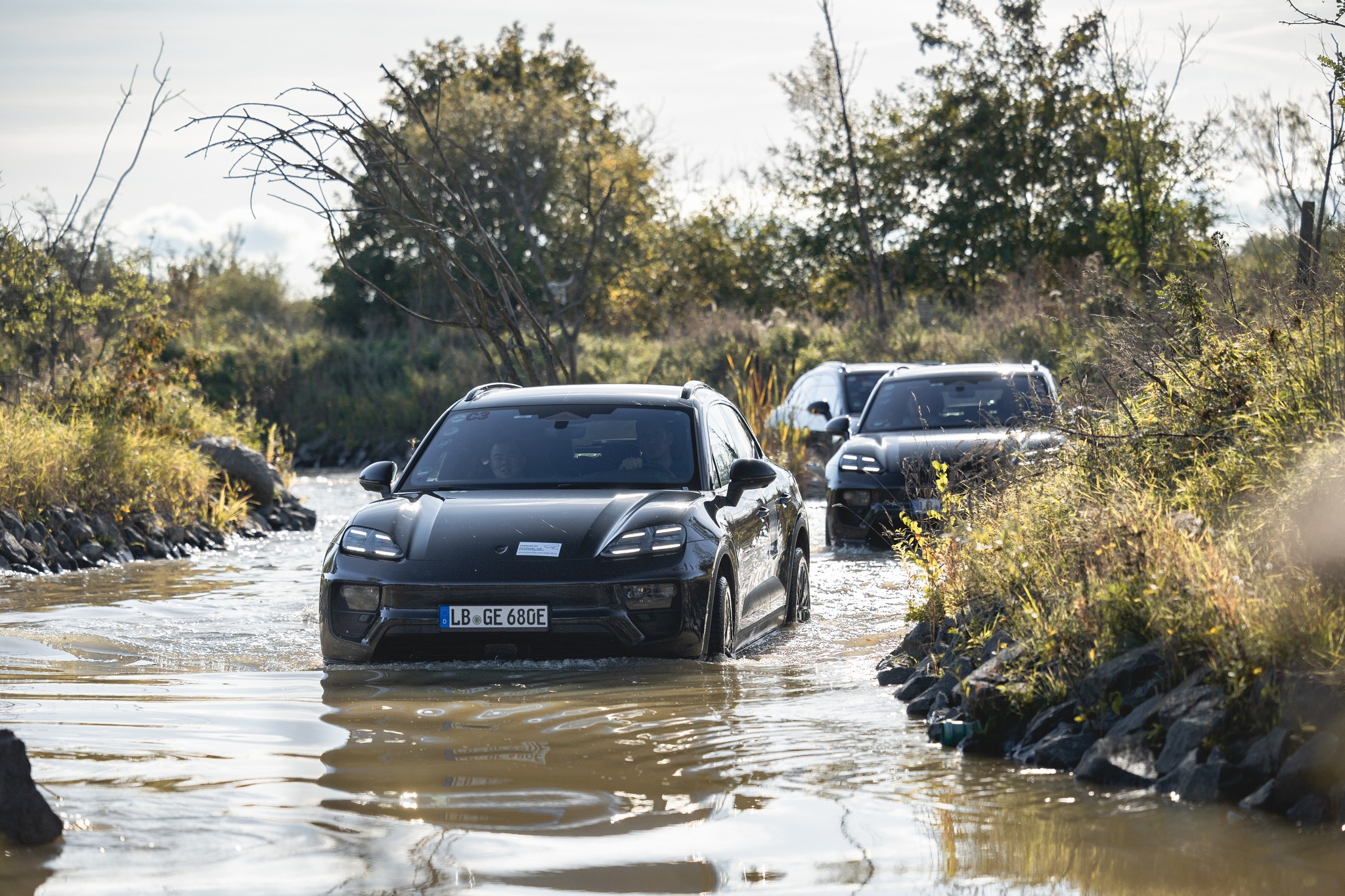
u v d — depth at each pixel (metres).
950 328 68.88
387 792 9.30
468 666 14.80
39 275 38.19
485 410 18.53
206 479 35.25
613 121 118.81
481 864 7.71
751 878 7.54
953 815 8.88
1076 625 11.80
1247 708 9.80
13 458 28.91
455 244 87.06
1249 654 10.01
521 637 14.69
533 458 17.47
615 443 17.59
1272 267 22.22
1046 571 13.69
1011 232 86.56
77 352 40.03
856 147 90.06
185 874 7.50
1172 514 13.55
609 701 12.80
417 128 90.19
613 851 8.01
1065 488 16.39
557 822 8.60
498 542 15.05
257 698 12.95
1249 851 8.08
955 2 87.81
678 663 15.01
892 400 31.41
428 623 14.68
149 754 10.40
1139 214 59.34
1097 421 18.75
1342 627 10.23
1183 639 10.74
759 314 102.88
